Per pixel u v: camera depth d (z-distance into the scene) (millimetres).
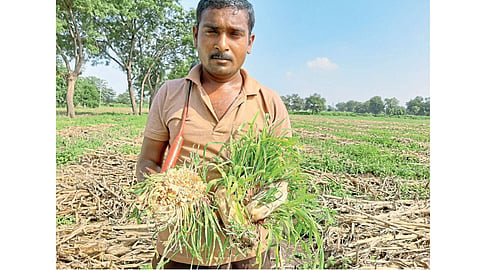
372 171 7770
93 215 4473
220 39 1511
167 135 1795
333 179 6215
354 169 7762
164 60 29906
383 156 9633
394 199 5496
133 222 4168
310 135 15023
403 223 4055
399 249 3562
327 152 9930
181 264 1665
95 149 9086
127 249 3562
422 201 5188
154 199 1403
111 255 3438
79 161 7520
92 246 3541
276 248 1549
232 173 1532
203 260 1616
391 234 3846
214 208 1488
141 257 3443
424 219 4371
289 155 1653
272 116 1727
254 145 1570
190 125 1641
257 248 1467
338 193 5398
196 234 1563
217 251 1613
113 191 4973
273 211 1550
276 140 1592
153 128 1779
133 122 19531
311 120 27250
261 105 1699
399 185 6156
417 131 19047
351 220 4035
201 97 1646
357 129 19766
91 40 24578
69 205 4742
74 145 9602
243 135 1571
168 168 1525
